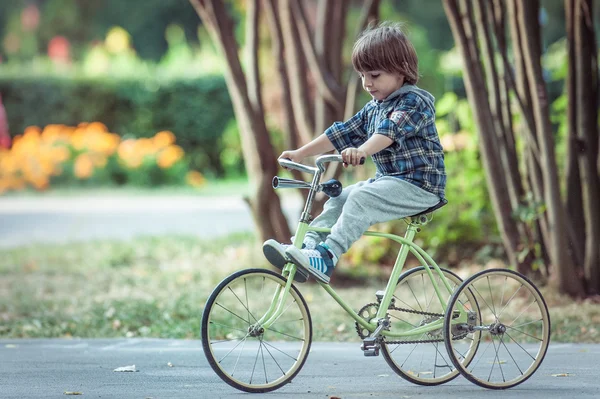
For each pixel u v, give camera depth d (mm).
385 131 7617
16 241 20641
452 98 16984
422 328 8297
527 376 8375
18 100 33500
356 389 8156
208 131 33938
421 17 50656
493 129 13289
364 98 23000
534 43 12820
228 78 15039
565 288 13078
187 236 20125
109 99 33688
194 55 41094
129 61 37281
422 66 27984
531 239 13648
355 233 7742
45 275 16500
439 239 16391
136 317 12492
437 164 7973
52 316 12586
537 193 13352
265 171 15258
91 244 19594
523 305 12805
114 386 8328
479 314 8500
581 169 13477
